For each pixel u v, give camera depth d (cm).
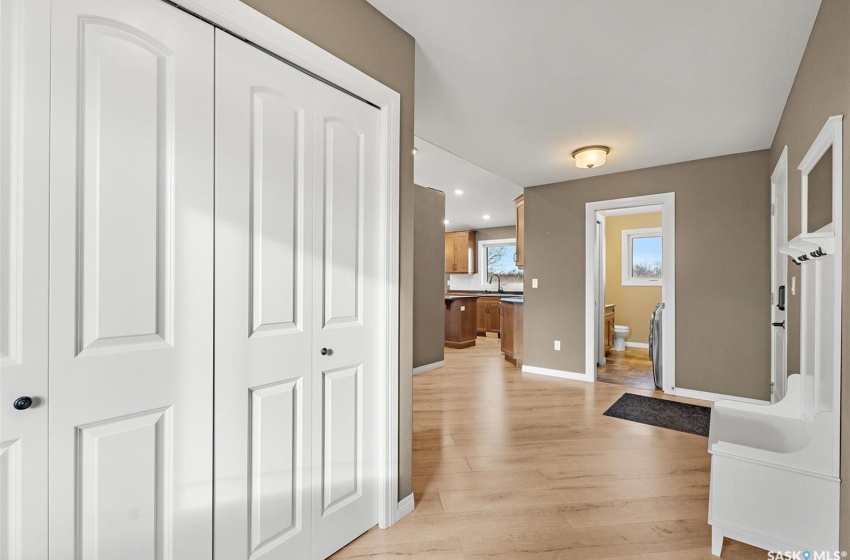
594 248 426
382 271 170
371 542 160
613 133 302
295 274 138
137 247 101
